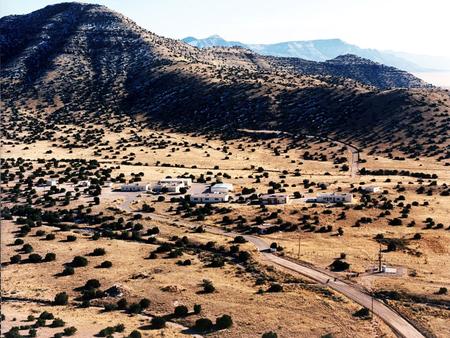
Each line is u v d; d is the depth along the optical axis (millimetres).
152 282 100438
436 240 123750
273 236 130750
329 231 133000
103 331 76250
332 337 76562
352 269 105625
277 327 80438
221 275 104938
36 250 121375
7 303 92125
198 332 80000
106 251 120625
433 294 92250
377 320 83125
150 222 144750
